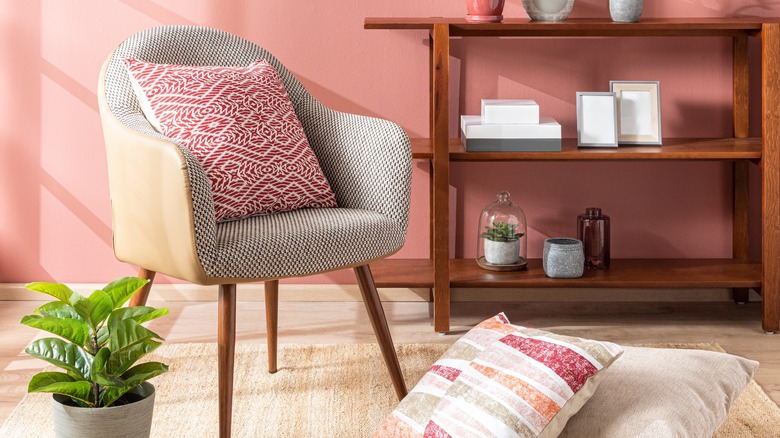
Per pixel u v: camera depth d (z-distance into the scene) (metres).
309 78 2.64
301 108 2.12
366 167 1.96
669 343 2.35
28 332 2.43
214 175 1.83
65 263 2.72
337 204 2.02
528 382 1.35
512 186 2.72
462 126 2.55
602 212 2.72
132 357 1.37
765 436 1.76
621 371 1.48
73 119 2.64
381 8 2.61
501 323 1.58
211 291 2.74
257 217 1.87
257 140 1.90
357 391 2.03
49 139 2.65
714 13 2.60
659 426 1.32
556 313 2.63
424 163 2.68
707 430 1.39
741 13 2.59
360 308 2.68
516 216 2.56
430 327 2.51
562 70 2.64
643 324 2.53
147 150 1.70
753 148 2.41
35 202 2.69
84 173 2.68
